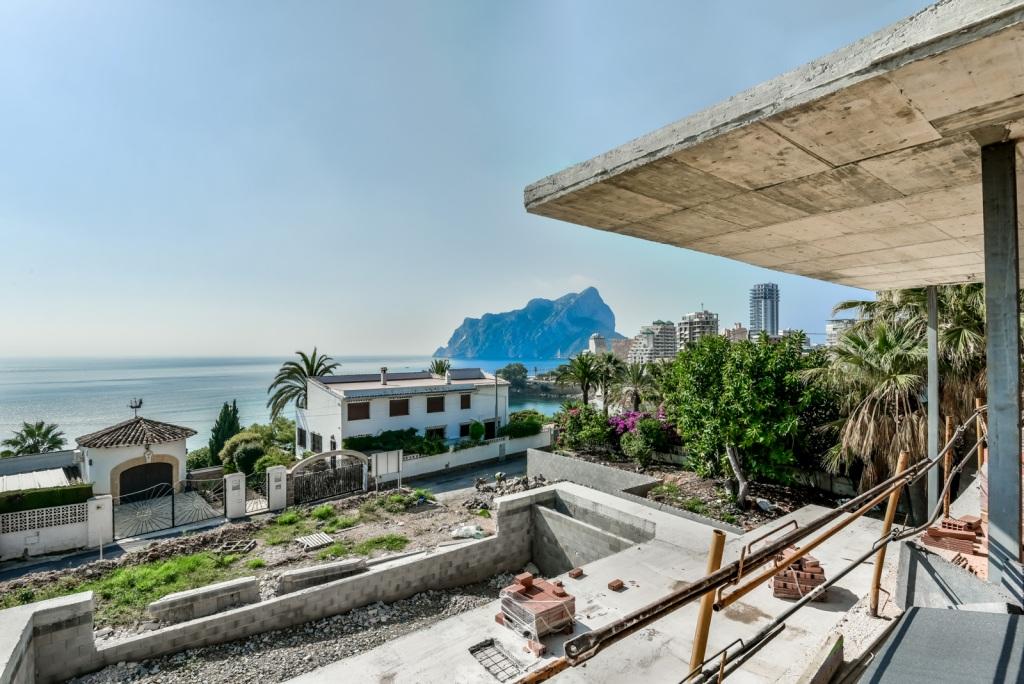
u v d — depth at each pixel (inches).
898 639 81.1
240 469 1044.5
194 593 398.6
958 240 169.6
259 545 599.8
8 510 595.5
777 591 295.0
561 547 496.4
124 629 394.3
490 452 1104.8
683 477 813.9
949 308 496.4
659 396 1043.3
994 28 60.0
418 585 455.8
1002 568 104.3
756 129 88.2
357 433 1071.0
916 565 136.6
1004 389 102.4
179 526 689.0
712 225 149.8
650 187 117.3
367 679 261.9
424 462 981.8
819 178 111.6
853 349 570.9
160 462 860.0
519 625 299.6
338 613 416.2
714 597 69.9
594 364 1298.0
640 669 248.7
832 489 679.1
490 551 498.0
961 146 96.0
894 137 91.4
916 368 511.5
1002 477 104.3
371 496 786.2
